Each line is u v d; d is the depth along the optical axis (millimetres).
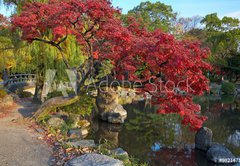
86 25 8258
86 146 6602
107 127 13547
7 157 5641
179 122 15078
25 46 12477
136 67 7199
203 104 23297
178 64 5828
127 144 10914
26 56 12859
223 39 36750
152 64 6285
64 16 6938
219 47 36500
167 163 8969
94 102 14773
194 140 11672
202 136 10492
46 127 8289
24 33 8531
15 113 10492
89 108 12461
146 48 6297
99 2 6918
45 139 7086
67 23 7355
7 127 8156
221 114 18672
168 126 14172
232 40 35969
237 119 16922
